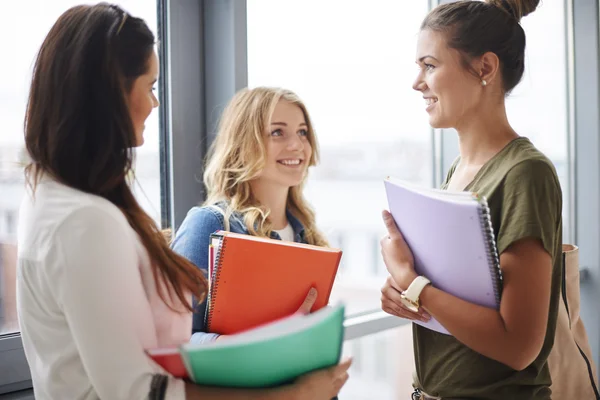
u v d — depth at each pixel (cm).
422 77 125
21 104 144
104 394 81
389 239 123
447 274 109
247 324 112
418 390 128
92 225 82
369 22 226
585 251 291
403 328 230
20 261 89
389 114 237
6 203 142
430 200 104
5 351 136
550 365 148
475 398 115
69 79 87
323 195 213
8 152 142
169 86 166
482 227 98
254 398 85
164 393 82
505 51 118
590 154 288
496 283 104
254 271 110
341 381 94
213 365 81
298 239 156
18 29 142
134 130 91
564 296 151
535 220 104
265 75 187
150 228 93
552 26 289
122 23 90
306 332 85
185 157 170
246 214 142
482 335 105
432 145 255
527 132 277
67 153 87
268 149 146
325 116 211
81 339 81
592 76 285
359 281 228
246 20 173
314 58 205
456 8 121
